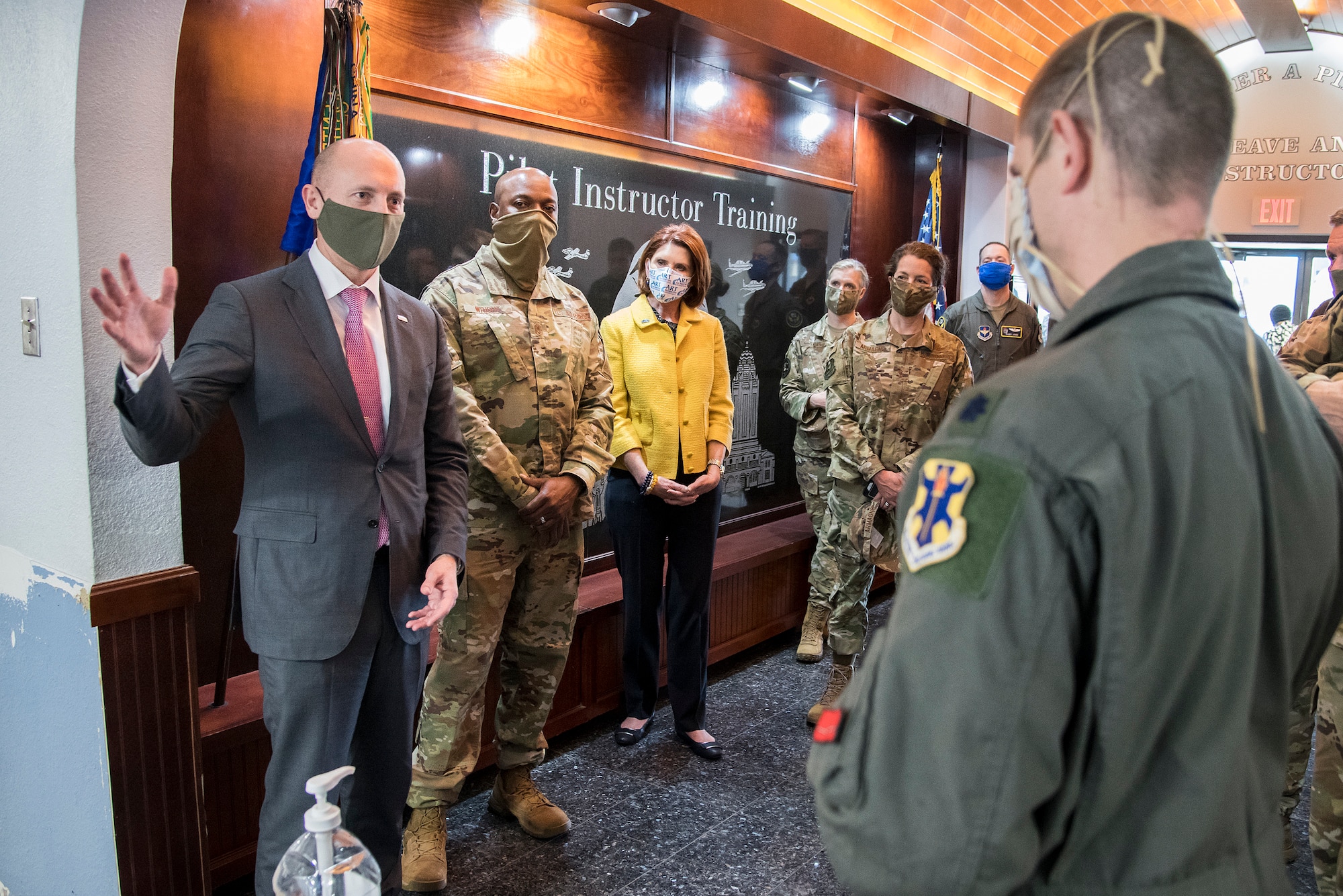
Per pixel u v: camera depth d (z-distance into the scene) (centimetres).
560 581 237
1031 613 61
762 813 255
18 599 187
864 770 66
